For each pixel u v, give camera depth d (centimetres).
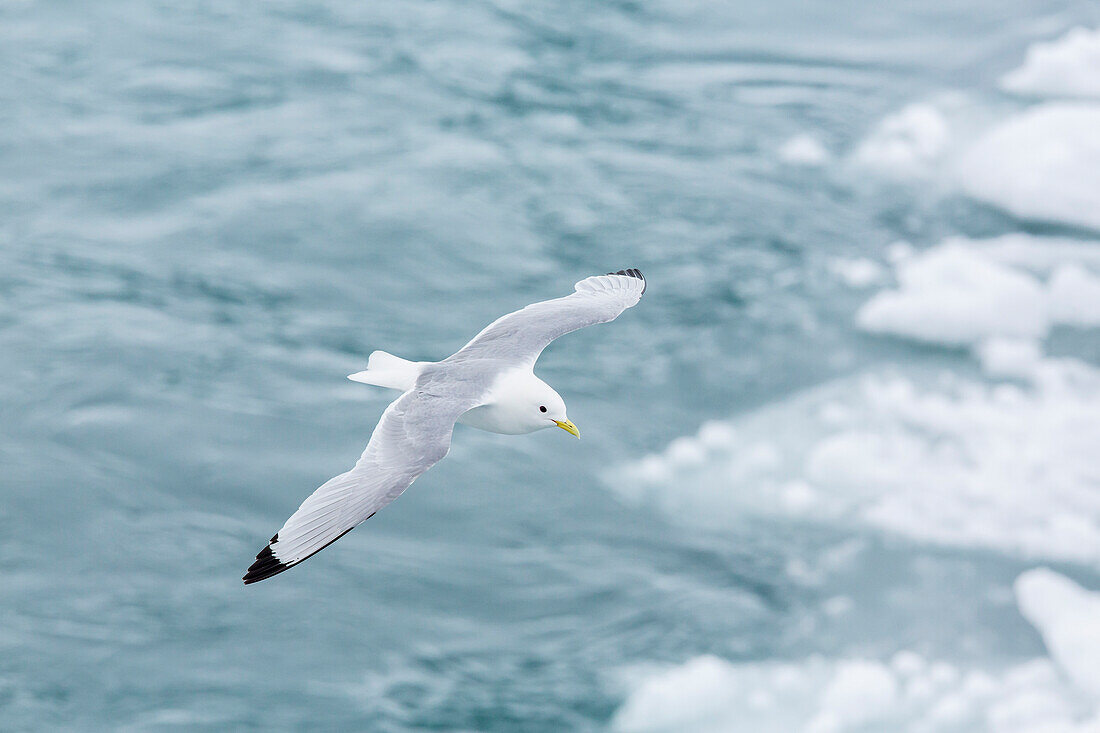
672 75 3303
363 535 2034
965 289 2602
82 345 2314
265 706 1780
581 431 2267
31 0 3412
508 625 1922
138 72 3162
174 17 3381
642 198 2848
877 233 2827
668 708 1827
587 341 2484
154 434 2145
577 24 3478
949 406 2377
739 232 2778
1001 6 3572
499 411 1005
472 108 3102
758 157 3028
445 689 1827
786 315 2561
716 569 2039
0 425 2144
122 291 2470
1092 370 2470
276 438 2161
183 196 2744
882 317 2545
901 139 3092
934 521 2141
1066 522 2141
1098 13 3484
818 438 2300
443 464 2156
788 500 2177
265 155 2886
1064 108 3061
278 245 2617
